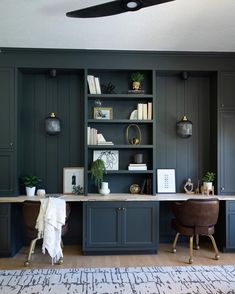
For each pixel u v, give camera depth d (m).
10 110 3.83
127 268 3.29
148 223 3.75
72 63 3.90
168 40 3.55
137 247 3.73
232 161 4.02
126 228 3.73
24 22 3.04
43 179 4.16
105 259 3.59
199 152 4.33
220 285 2.85
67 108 4.22
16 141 3.83
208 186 4.02
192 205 3.40
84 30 3.25
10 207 3.65
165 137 4.32
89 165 4.18
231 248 3.80
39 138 4.18
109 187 4.23
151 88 4.11
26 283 2.90
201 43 3.66
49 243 3.22
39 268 3.29
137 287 2.81
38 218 3.28
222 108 4.01
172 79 4.34
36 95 4.19
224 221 3.82
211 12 2.82
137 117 4.09
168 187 4.21
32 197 3.76
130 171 3.95
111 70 4.03
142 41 3.59
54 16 2.90
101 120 3.94
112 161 4.21
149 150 4.23
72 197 3.80
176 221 3.68
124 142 4.26
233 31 3.29
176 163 4.31
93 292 2.71
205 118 4.32
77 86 4.23
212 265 3.38
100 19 2.96
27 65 3.85
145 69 3.98
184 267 3.32
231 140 4.02
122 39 3.52
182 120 4.21
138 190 4.13
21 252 3.85
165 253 3.81
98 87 4.00
